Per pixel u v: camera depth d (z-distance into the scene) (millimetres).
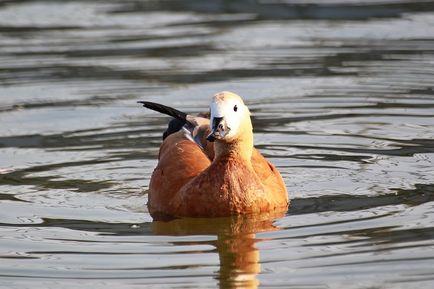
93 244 11078
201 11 24938
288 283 9750
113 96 18062
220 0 25969
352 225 11461
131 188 13422
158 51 21047
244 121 12016
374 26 22641
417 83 18281
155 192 12578
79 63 20234
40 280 9984
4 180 13719
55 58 20656
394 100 17391
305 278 9852
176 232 11523
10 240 11227
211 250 10828
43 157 14836
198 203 12047
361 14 23859
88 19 24266
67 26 23562
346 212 12008
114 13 24922
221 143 12094
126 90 18375
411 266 10062
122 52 21062
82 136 15914
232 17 24141
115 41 21984
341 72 19141
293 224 11641
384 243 10781
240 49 21031
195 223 11883
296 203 12547
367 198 12578
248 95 17875
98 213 12305
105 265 10383
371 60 19875
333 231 11281
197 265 10336
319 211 12125
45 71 19703
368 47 20875
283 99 17688
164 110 13188
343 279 9789
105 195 13102
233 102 11914
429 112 16656
